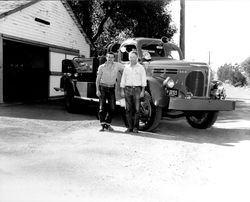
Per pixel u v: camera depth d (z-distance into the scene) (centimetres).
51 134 779
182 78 838
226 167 556
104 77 828
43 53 1673
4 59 1583
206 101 808
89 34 2583
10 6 1385
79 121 1005
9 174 470
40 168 504
